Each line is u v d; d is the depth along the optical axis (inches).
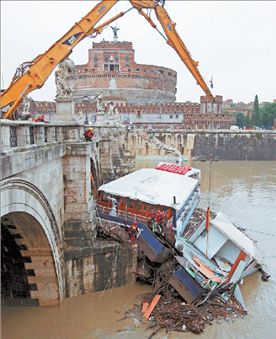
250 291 949.8
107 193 1216.2
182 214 1208.2
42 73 1048.2
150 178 1444.4
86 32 1170.0
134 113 4436.5
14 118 967.0
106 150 2010.3
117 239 949.8
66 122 854.5
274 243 1312.7
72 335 743.1
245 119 5408.5
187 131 3750.0
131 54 5027.1
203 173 2903.5
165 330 754.8
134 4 1389.0
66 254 850.1
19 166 534.6
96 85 4928.6
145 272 930.7
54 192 791.7
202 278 888.9
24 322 778.8
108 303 846.5
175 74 5782.5
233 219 1600.6
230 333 753.6
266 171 3053.6
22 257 773.3
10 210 538.6
